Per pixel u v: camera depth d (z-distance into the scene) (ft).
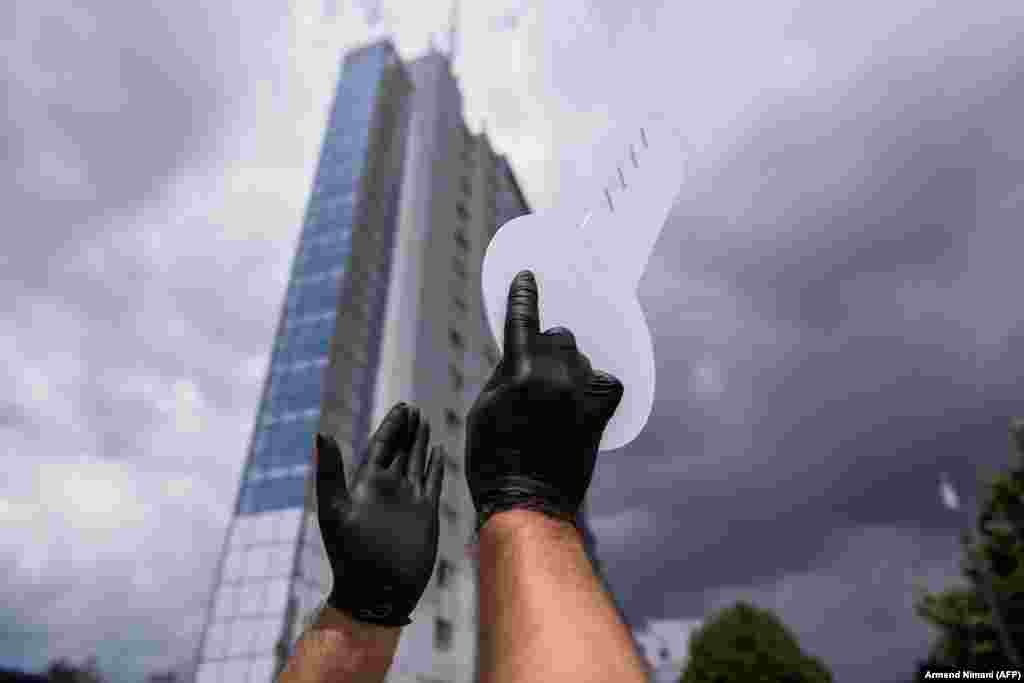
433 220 93.61
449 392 82.28
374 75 115.34
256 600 68.18
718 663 69.46
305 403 81.00
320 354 84.79
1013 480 54.34
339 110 115.03
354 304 92.07
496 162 116.47
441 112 110.42
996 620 50.75
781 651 69.21
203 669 65.36
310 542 72.33
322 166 108.06
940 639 56.29
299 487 74.90
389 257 102.53
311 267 95.30
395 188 108.37
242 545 72.64
